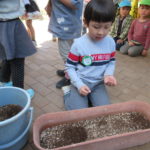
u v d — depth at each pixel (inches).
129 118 54.6
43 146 46.3
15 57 61.4
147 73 88.8
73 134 49.7
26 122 49.6
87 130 51.0
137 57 106.3
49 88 75.4
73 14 68.0
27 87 75.5
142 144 51.3
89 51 56.8
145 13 104.2
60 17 67.2
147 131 47.1
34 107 64.9
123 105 55.9
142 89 76.5
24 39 60.4
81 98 59.3
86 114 53.6
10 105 55.7
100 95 61.1
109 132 50.4
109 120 53.9
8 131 42.8
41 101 68.0
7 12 55.4
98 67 59.7
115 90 75.3
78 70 60.3
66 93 66.4
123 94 73.0
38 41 121.0
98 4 47.7
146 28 104.5
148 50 115.0
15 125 43.5
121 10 115.7
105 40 57.7
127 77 84.9
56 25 69.5
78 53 56.9
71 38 71.6
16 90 53.9
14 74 65.4
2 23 56.4
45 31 137.0
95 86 63.2
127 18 115.3
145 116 54.9
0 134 42.0
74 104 58.3
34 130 45.0
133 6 118.4
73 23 69.3
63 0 63.1
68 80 74.0
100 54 57.7
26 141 51.3
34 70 87.7
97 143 43.8
